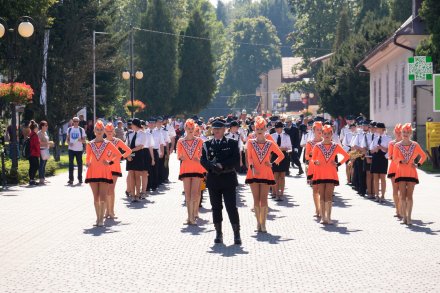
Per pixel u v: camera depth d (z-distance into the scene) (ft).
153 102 318.65
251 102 486.79
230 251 46.47
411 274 39.14
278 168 77.66
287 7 611.06
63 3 174.09
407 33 139.64
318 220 61.62
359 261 42.86
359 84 200.95
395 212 66.95
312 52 327.26
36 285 36.83
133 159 76.07
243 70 487.20
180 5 376.27
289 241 50.39
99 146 58.90
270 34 497.05
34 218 62.85
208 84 336.49
